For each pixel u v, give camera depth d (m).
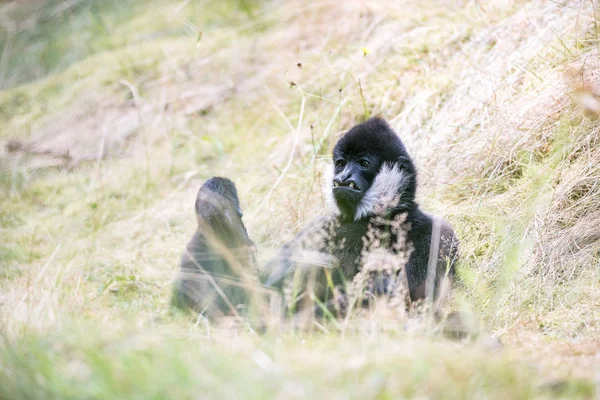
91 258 14.82
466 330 9.18
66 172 19.80
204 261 10.90
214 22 25.20
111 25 27.23
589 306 10.56
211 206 11.08
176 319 10.20
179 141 19.69
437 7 20.14
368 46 19.78
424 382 6.75
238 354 7.62
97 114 21.83
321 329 9.38
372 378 6.70
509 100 15.02
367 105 17.78
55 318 9.74
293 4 24.09
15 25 28.77
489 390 6.80
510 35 16.81
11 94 24.44
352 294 10.12
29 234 16.53
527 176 13.31
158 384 6.67
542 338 9.51
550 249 11.96
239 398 6.49
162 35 25.42
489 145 14.34
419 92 17.19
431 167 14.77
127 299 12.67
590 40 15.02
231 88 21.05
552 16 16.33
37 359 7.42
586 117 13.15
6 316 10.41
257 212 15.62
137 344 7.70
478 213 13.21
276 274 11.83
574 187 12.60
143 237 15.93
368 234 11.31
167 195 17.78
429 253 11.19
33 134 21.88
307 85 19.55
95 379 6.86
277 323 9.30
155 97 21.75
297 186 15.96
